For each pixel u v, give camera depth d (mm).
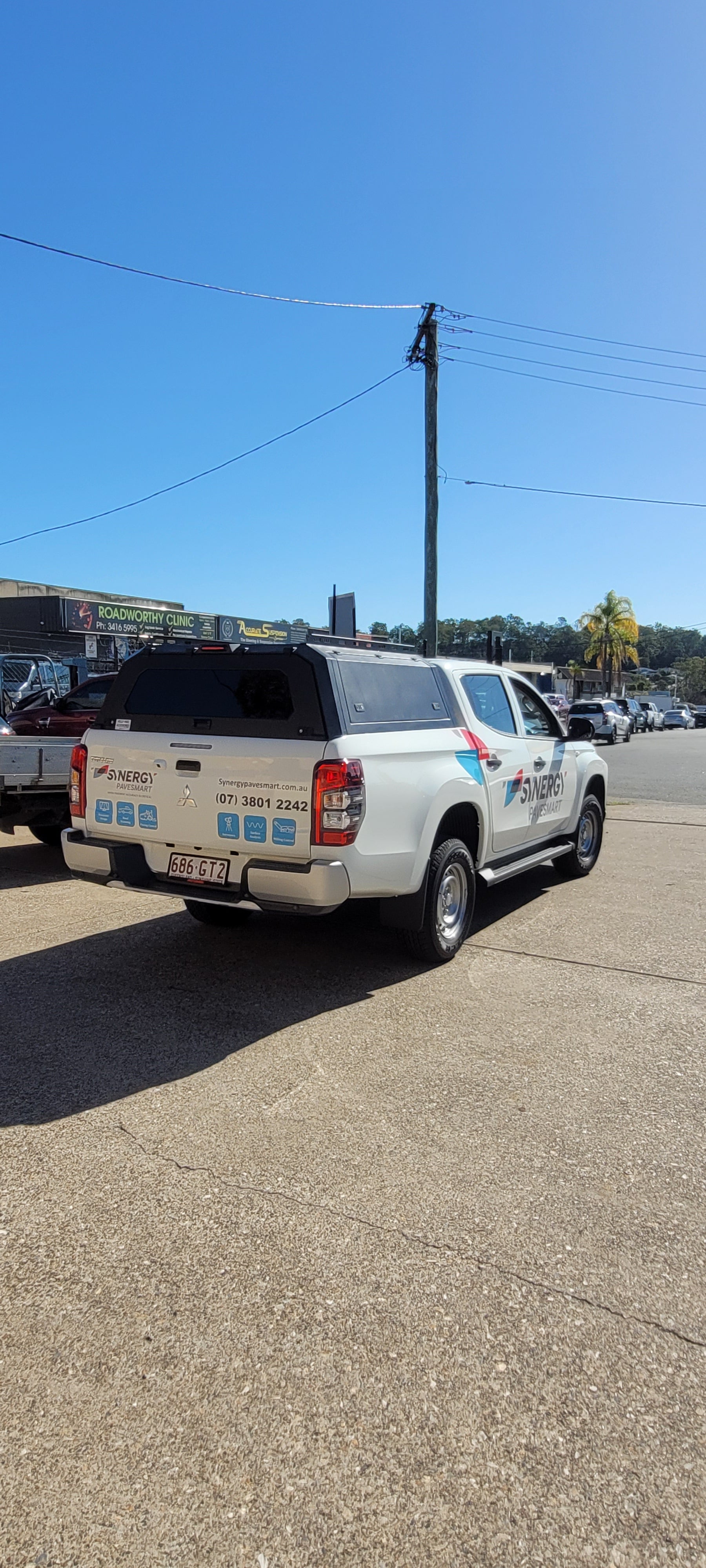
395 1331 2412
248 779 4559
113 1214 2924
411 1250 2748
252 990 5016
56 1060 4074
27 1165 3207
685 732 52094
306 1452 2039
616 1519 1886
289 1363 2299
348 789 4355
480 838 5871
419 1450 2047
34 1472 1989
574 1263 2693
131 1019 4559
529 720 6969
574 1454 2041
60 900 7121
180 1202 2988
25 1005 4754
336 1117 3576
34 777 7973
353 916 6633
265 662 4668
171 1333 2400
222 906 5262
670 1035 4453
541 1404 2180
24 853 9344
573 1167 3230
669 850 9789
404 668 5316
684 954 5797
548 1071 4023
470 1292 2564
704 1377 2270
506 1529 1863
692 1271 2664
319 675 4516
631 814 12820
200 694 4887
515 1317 2471
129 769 5039
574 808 7609
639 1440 2080
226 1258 2707
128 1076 3924
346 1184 3098
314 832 4391
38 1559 1796
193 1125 3496
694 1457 2035
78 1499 1926
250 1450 2043
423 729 5246
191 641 4961
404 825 4816
